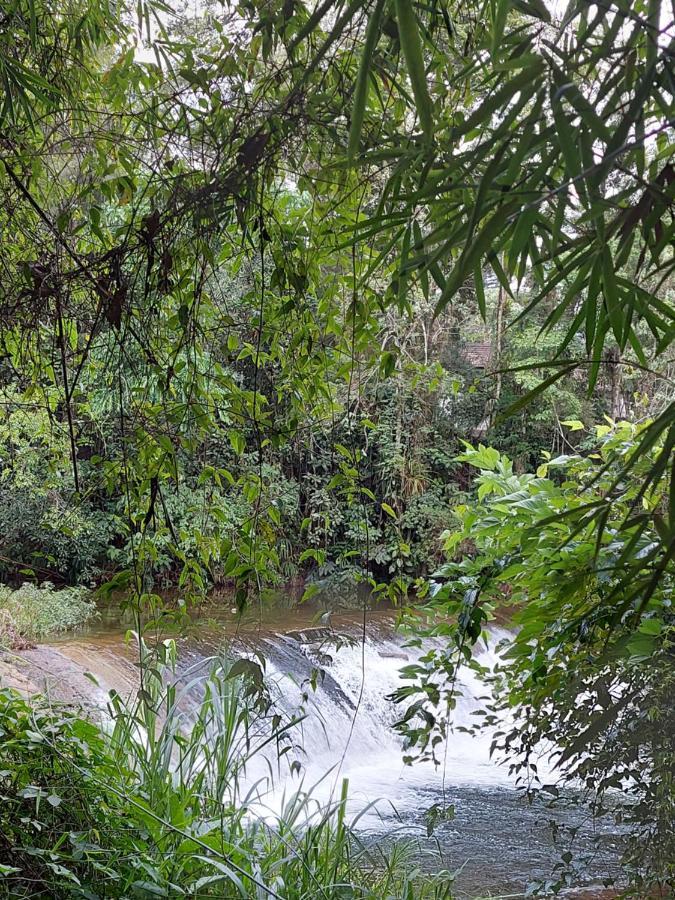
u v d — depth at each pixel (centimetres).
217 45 199
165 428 205
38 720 230
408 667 234
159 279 183
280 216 215
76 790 212
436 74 176
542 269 126
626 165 106
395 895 267
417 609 236
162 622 231
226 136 184
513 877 430
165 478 224
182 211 174
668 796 218
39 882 193
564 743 227
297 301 207
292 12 165
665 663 202
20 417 282
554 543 206
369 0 99
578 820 437
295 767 247
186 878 211
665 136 108
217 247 208
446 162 124
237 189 171
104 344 206
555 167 107
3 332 205
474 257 92
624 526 99
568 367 108
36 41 214
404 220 136
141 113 202
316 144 189
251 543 221
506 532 220
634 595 100
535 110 94
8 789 206
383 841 480
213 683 262
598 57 93
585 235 103
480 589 224
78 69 231
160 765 243
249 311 243
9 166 203
